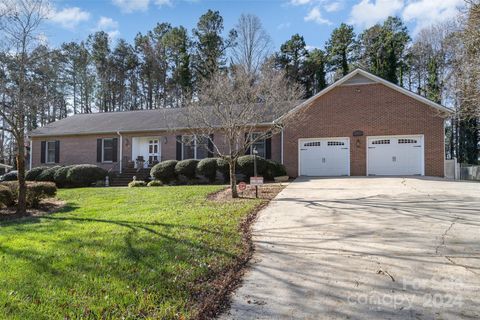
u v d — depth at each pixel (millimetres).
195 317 3297
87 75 36750
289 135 17766
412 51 33719
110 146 20938
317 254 5207
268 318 3342
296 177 17094
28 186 10859
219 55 34281
